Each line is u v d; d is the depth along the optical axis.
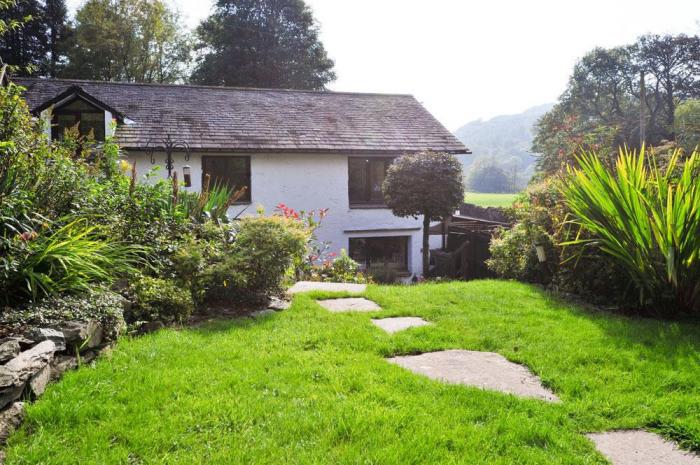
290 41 32.84
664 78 35.78
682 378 3.65
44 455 2.48
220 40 32.12
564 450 2.69
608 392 3.44
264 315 5.39
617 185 5.70
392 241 16.50
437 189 12.17
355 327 4.89
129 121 14.48
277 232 6.23
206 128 14.92
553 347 4.38
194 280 5.59
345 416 2.95
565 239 6.70
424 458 2.56
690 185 5.37
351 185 16.06
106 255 4.87
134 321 4.70
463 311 5.69
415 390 3.39
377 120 17.41
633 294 5.95
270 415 2.96
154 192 6.16
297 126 16.00
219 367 3.71
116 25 33.16
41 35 34.16
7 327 3.41
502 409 3.11
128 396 3.14
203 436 2.72
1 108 4.79
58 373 3.38
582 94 36.44
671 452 2.72
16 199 4.35
